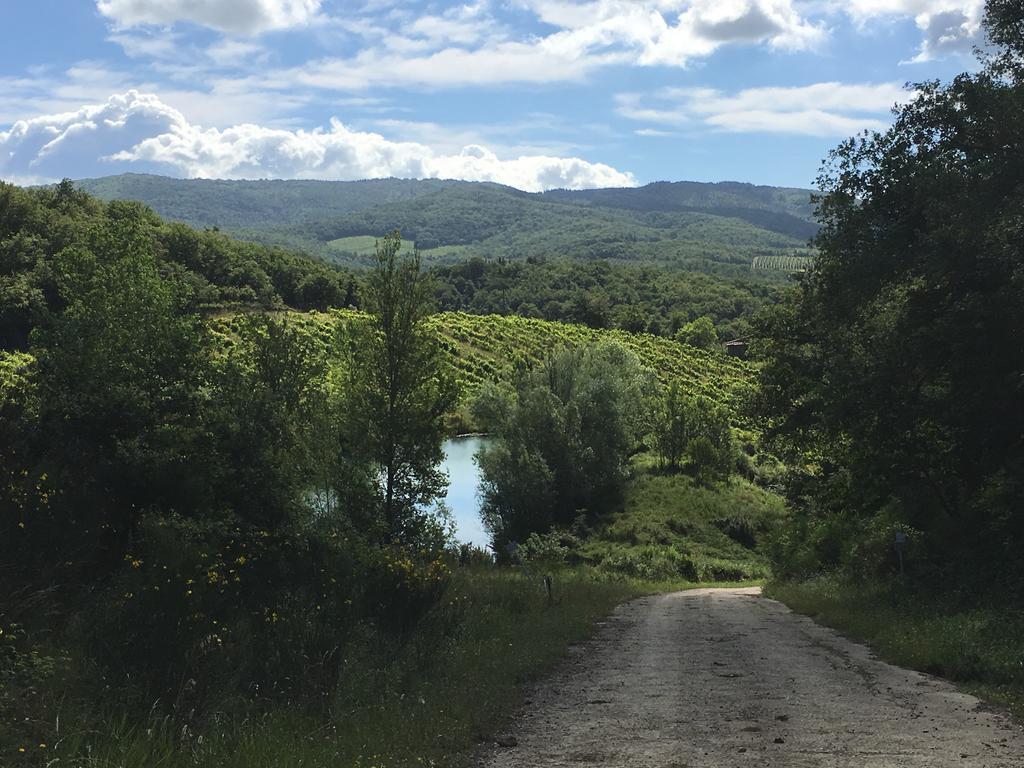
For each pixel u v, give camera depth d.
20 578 8.29
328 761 5.68
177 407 18.33
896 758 6.02
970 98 17.72
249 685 7.53
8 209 100.62
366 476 24.67
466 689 8.93
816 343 24.67
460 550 33.41
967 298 18.00
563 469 58.34
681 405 69.50
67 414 14.68
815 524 33.78
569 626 15.36
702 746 6.54
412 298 26.39
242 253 148.75
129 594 7.20
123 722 5.62
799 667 10.98
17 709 5.53
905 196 19.50
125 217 25.52
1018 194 16.19
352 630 9.85
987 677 9.58
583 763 6.09
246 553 11.15
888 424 20.09
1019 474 18.02
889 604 17.70
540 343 135.38
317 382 26.09
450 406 26.92
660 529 55.16
